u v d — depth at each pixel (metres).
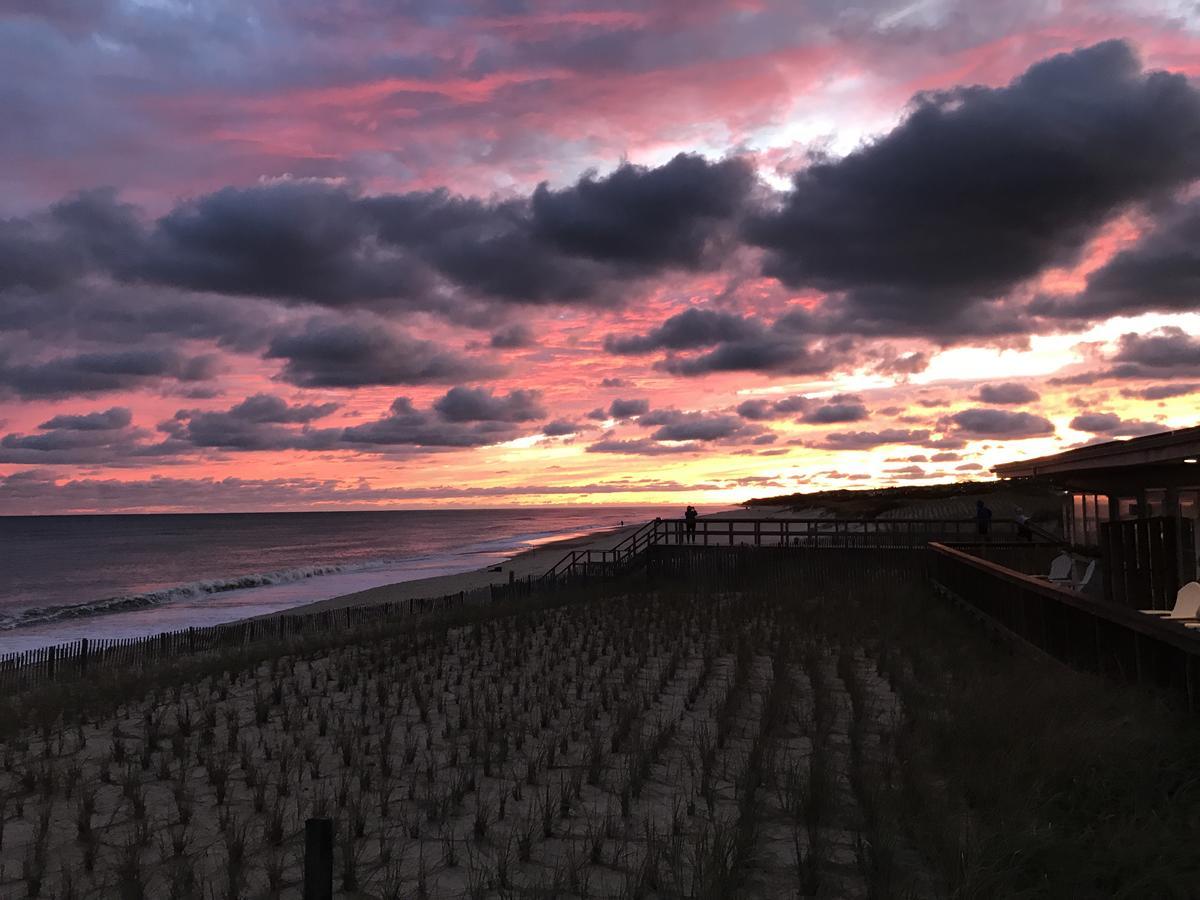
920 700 8.50
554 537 111.81
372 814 6.22
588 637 15.25
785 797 6.18
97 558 89.31
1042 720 6.83
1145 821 4.93
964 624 14.37
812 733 7.83
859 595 19.17
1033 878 4.55
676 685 10.70
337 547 106.88
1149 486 12.72
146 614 38.06
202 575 67.75
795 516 70.94
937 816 5.29
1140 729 5.98
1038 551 18.62
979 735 6.82
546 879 4.96
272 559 84.88
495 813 6.19
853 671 10.12
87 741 8.98
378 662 13.20
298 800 6.19
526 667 12.55
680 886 4.63
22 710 11.11
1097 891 4.37
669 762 7.34
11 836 5.94
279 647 15.93
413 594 39.50
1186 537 11.30
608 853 5.39
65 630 33.38
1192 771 5.47
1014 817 5.14
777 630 14.58
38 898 4.90
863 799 5.82
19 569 74.94
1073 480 17.58
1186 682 6.29
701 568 25.30
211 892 4.71
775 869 5.04
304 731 8.91
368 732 8.63
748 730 8.23
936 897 4.51
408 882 4.99
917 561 21.70
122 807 6.55
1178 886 4.18
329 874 3.92
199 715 9.94
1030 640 10.54
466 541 117.69
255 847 5.58
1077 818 5.29
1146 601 10.25
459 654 13.89
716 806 6.16
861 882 4.81
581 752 7.82
